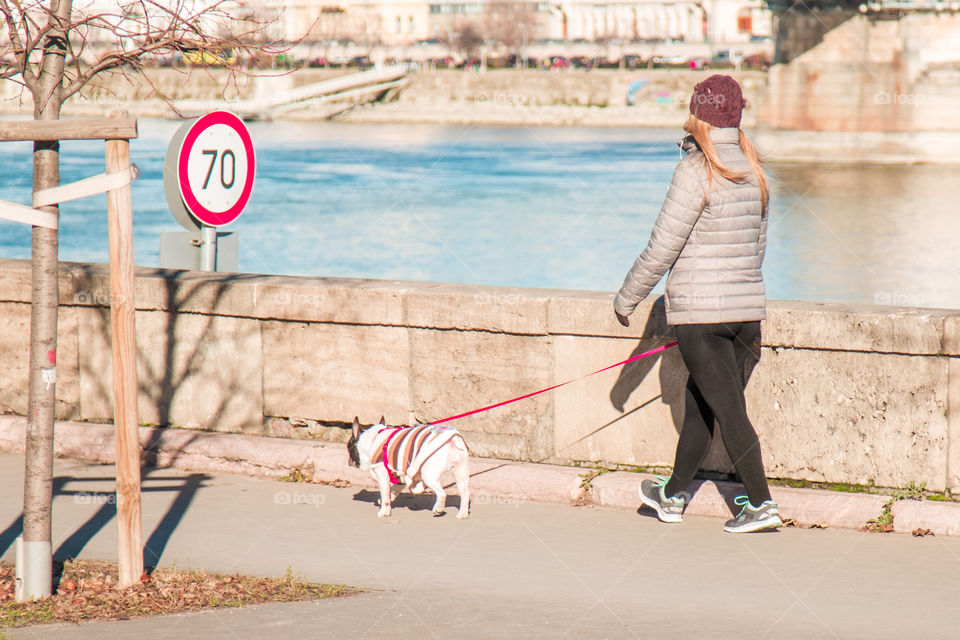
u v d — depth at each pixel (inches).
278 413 441.7
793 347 368.8
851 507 351.9
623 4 7401.6
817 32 3646.7
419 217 2893.7
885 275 2290.8
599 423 398.3
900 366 357.1
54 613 287.3
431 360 418.3
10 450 463.8
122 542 309.0
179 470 437.1
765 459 376.8
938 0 3587.6
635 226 2743.6
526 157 4040.4
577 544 342.0
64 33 298.5
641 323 387.2
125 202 295.0
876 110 3641.7
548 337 401.7
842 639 263.7
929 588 298.8
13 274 473.1
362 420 430.0
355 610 287.3
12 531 362.6
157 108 3954.2
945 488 355.3
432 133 4891.7
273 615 283.6
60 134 288.4
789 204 2999.5
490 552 336.5
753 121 3762.3
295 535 355.6
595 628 272.4
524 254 2514.8
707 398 338.3
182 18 338.3
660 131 4849.9
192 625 276.7
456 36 6254.9
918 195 3088.1
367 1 6067.9
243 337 442.6
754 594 296.4
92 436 451.2
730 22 7027.6
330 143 4473.4
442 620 279.0
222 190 458.0
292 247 2578.7
